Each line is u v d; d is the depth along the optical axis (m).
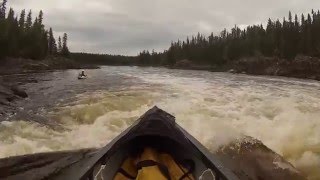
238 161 6.59
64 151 6.85
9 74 42.38
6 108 12.91
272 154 6.91
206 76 41.12
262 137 9.52
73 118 11.35
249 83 27.41
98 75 37.19
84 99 14.67
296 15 83.62
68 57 101.25
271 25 99.81
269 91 19.59
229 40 108.94
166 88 18.72
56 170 5.91
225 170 4.09
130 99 14.20
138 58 161.38
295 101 14.95
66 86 21.84
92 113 11.76
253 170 6.23
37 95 17.12
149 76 36.50
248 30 109.12
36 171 5.88
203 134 9.04
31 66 56.81
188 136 5.30
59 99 15.32
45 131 9.52
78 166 6.05
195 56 111.81
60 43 100.69
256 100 15.02
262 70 69.25
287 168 6.30
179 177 4.31
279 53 80.56
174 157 5.04
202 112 12.11
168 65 124.31
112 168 4.54
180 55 121.00
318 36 78.56
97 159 4.27
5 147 7.93
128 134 4.98
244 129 10.12
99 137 9.12
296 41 78.31
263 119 11.41
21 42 69.31
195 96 15.56
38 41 73.62
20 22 83.31
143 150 4.96
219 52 102.19
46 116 11.47
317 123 10.77
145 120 5.32
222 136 8.35
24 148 7.95
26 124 10.09
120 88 19.09
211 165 4.26
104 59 158.12
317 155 8.08
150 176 3.98
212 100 14.59
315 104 14.30
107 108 12.46
